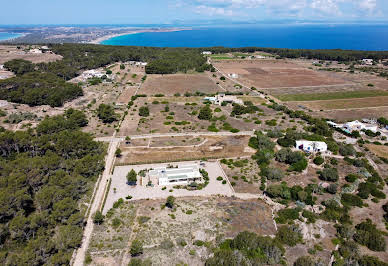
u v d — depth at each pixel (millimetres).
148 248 63750
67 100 168000
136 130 132375
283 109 162875
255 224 72375
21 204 72188
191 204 80812
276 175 92312
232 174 97188
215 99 177250
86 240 66625
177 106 168250
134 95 189875
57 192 75000
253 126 139375
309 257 59562
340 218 74625
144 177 95188
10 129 123938
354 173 97250
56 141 104875
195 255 62156
